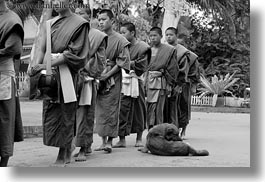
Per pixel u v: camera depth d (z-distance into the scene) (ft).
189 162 19.35
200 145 25.26
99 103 22.00
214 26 91.20
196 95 82.23
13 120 16.14
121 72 22.30
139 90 24.38
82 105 19.36
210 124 42.16
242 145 25.34
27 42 81.92
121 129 23.79
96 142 26.30
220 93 80.23
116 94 21.97
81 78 18.92
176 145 21.06
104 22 22.26
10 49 15.66
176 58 25.31
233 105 78.02
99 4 34.68
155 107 24.82
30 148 23.66
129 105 23.66
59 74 17.25
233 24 85.30
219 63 89.25
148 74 25.23
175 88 25.90
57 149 23.27
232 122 45.44
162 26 58.08
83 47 17.47
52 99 17.28
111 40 22.25
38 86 17.22
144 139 28.27
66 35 17.37
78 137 19.29
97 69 19.70
